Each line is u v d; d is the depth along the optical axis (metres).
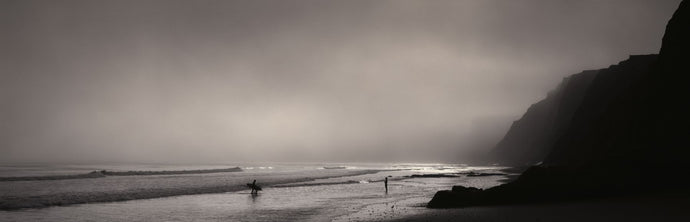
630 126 41.62
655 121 37.59
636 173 28.67
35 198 35.38
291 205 32.12
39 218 25.19
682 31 41.59
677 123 34.50
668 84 39.56
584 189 26.61
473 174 85.31
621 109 49.44
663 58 43.34
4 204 31.12
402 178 78.69
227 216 26.08
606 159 35.06
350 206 30.86
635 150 36.09
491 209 24.56
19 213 27.31
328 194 42.81
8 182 58.66
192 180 68.44
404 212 25.89
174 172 102.19
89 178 72.69
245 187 51.38
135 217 25.86
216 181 65.81
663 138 34.69
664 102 38.34
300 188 52.16
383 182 65.62
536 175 29.36
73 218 25.33
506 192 27.44
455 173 101.38
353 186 55.97
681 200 22.88
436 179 73.56
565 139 75.88
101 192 42.47
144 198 38.31
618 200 24.59
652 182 27.34
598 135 52.66
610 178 27.83
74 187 50.47
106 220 24.61
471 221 20.12
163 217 25.84
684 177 27.73
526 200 26.52
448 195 28.48
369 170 136.25
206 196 40.69
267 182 64.81
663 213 19.34
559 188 26.97
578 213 20.62
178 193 43.12
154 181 64.94
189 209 29.94
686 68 38.06
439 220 20.97
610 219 18.41
